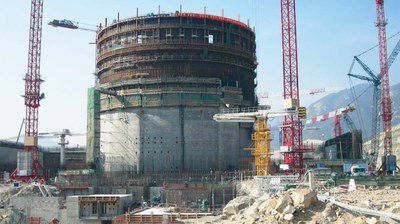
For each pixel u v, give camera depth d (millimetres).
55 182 111312
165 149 106812
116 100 112125
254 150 98062
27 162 119750
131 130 109438
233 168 108312
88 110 132375
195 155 106625
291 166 106062
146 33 112062
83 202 78188
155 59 111000
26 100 122625
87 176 104312
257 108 112625
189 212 66188
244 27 120750
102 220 77125
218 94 109312
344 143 138375
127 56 114000
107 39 119625
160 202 89625
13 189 101500
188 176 99062
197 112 107938
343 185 68688
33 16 125938
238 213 51562
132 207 83812
